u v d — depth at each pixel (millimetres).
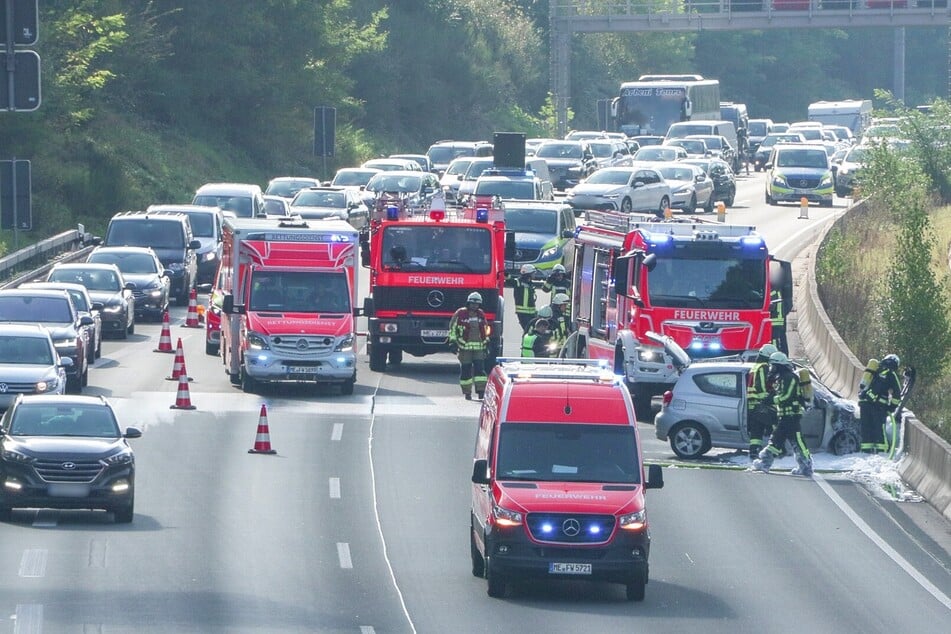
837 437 83562
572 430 55969
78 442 64938
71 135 197500
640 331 92375
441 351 110062
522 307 113125
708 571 58969
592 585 56844
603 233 101438
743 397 82125
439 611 51688
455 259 109250
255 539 62125
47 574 54875
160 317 135250
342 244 102438
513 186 169875
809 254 150250
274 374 98562
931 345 106938
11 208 139750
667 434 82875
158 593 52750
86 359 101000
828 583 57406
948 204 198625
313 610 51156
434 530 64688
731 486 75875
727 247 92875
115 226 143750
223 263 113438
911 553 62844
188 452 80000
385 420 91188
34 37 49938
